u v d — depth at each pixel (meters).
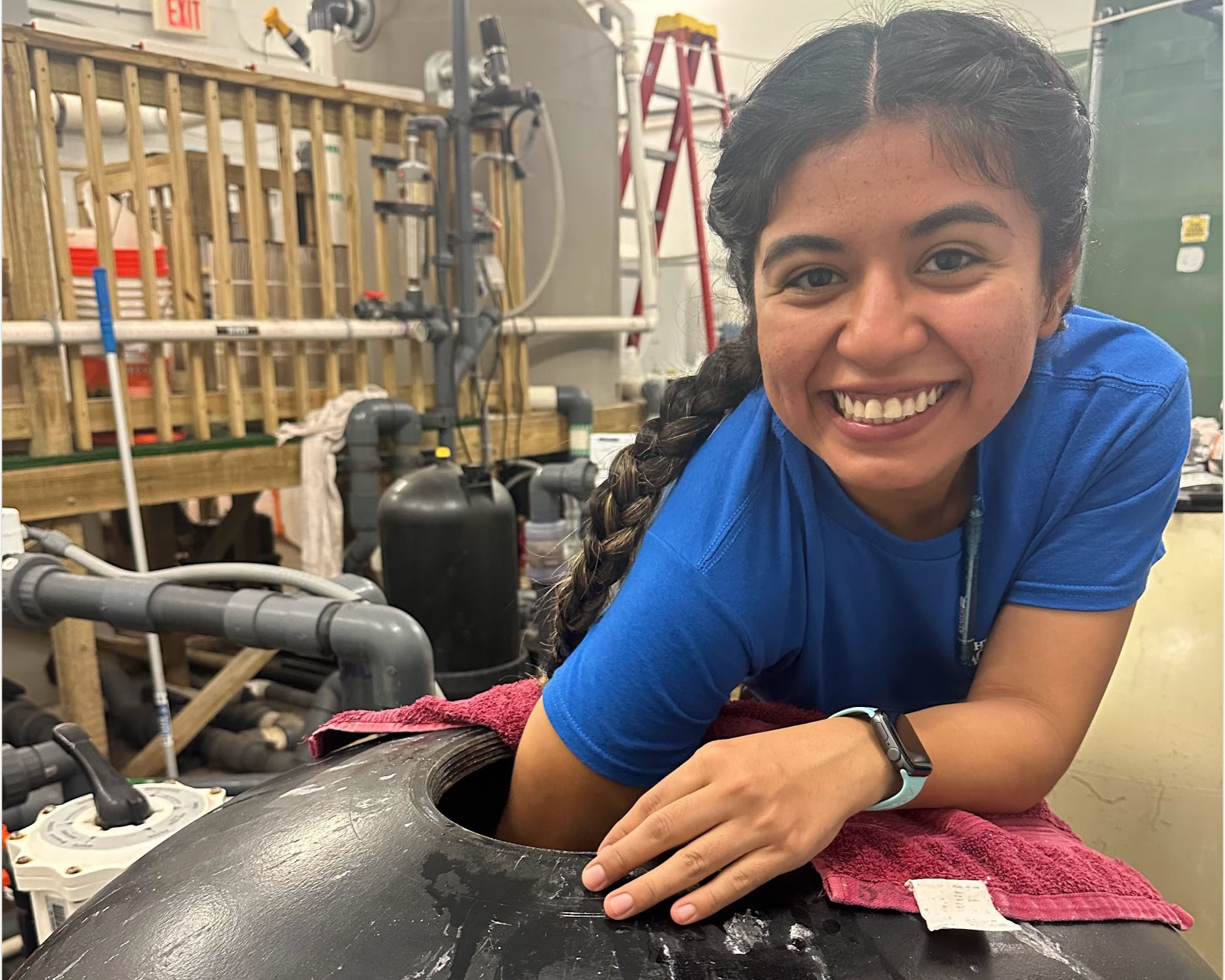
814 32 0.57
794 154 0.50
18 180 1.82
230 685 1.87
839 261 0.51
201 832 0.58
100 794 0.92
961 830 0.55
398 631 1.03
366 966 0.44
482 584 1.94
